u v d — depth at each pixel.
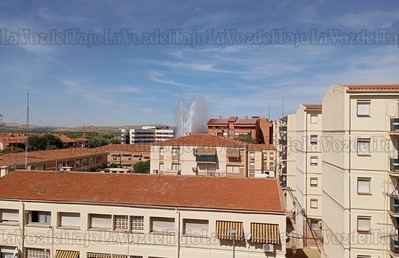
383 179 25.94
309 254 39.16
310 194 43.53
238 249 26.64
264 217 26.78
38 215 30.05
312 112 43.94
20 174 34.16
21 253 29.27
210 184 30.91
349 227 26.47
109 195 29.72
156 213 28.00
